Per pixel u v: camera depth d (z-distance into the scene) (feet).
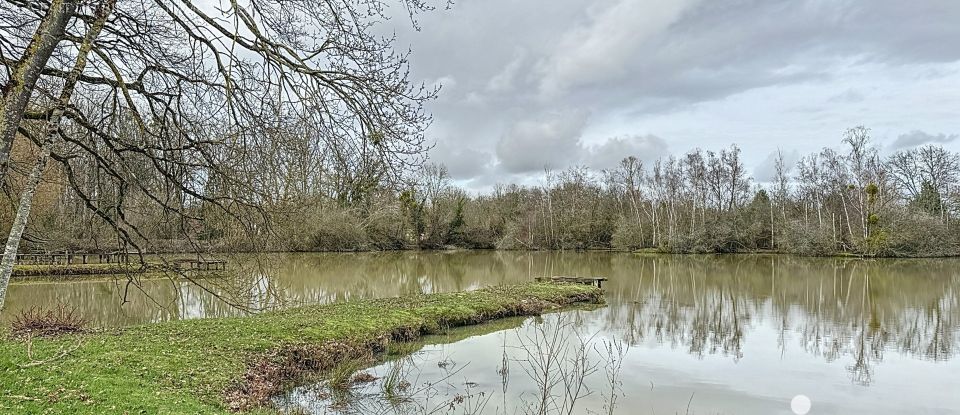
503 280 109.50
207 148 22.59
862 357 49.42
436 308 62.08
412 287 94.99
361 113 20.68
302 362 40.42
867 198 176.86
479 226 238.07
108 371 30.53
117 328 44.24
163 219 26.13
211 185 23.45
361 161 21.30
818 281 109.50
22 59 16.17
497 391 37.50
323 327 48.16
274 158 21.54
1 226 59.06
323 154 21.40
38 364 28.99
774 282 108.37
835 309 75.66
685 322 65.87
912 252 165.78
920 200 192.95
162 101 22.13
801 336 58.13
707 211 209.56
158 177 25.18
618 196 236.84
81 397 25.64
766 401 37.40
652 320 67.00
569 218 230.89
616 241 215.31
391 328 51.85
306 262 143.54
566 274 125.08
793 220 192.34
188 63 22.31
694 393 38.63
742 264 153.07
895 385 41.29
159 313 61.00
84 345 35.76
